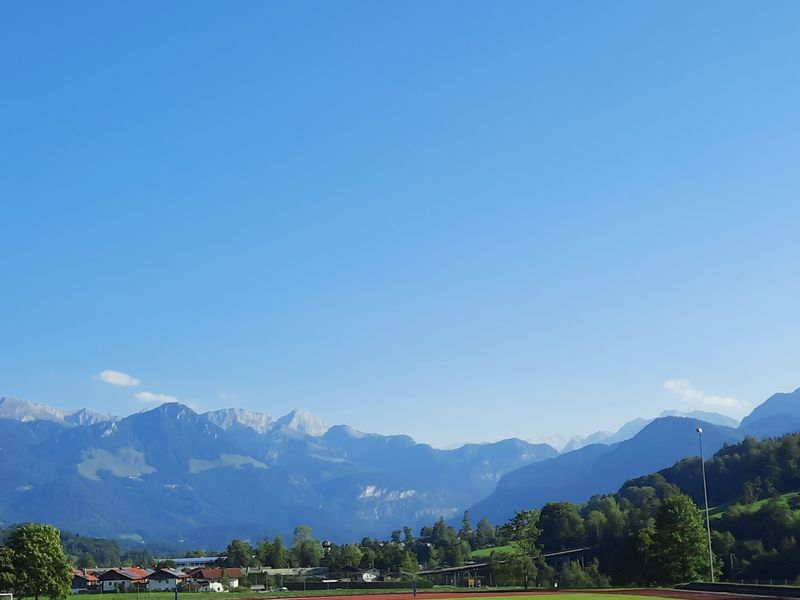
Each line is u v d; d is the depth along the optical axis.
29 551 123.88
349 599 133.38
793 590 96.25
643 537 165.50
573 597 110.81
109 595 166.62
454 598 122.06
